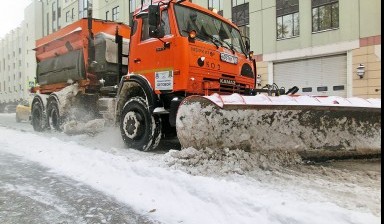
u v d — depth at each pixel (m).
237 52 6.20
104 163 4.43
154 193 3.35
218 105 4.06
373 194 3.36
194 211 2.89
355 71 13.99
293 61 16.36
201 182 3.34
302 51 15.75
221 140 4.23
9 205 3.17
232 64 5.80
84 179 4.01
